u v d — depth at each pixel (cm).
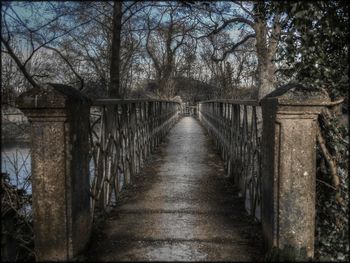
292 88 326
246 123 516
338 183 355
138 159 708
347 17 381
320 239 351
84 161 358
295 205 332
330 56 395
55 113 314
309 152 332
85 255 349
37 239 327
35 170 323
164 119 1316
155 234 401
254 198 450
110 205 491
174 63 2008
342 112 364
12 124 421
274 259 325
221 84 2269
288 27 416
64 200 322
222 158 838
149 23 681
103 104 417
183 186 604
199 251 360
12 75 450
